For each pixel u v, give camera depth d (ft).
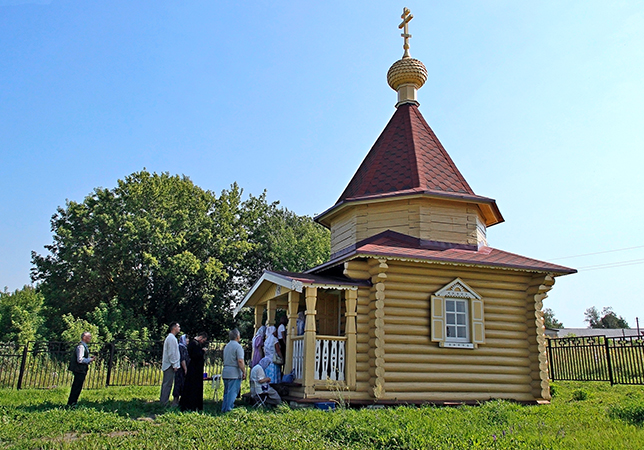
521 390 40.78
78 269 112.78
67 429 27.04
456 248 43.45
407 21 57.11
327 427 25.91
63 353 59.26
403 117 52.65
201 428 26.30
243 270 133.28
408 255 37.81
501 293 42.14
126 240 110.83
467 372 39.50
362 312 38.58
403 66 54.44
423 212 43.55
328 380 36.40
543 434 25.39
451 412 32.17
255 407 36.60
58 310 116.16
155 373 61.41
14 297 119.24
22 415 30.68
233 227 133.39
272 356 39.75
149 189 119.34
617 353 57.67
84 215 118.73
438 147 50.47
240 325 126.72
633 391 48.88
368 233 45.01
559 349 64.54
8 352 59.00
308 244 132.26
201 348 36.40
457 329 40.27
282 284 39.65
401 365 37.70
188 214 123.24
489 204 45.65
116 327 103.24
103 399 41.83
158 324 120.26
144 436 24.58
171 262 113.09
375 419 26.99
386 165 48.37
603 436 24.94
